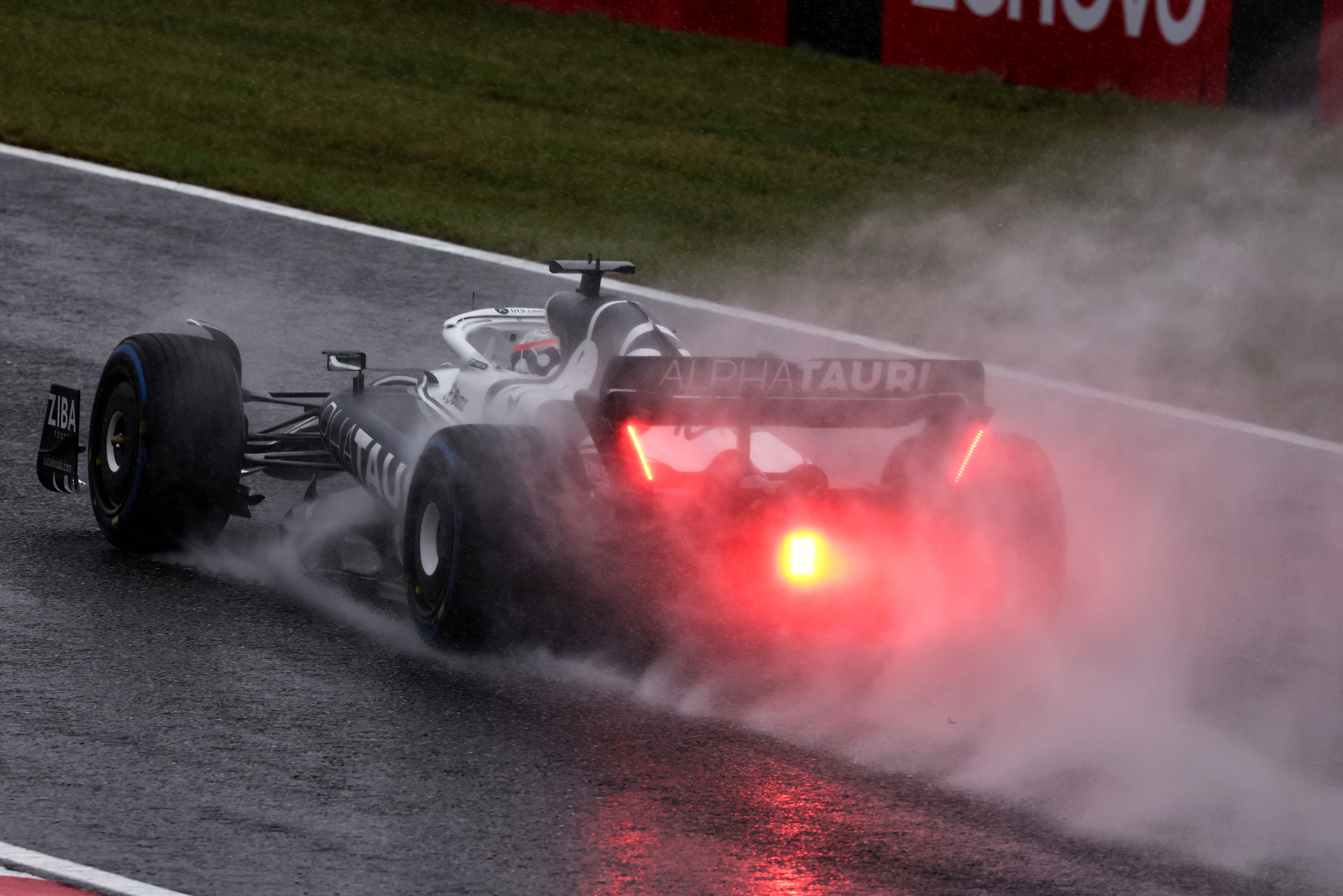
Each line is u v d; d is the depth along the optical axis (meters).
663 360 21.44
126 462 25.67
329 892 16.41
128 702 20.52
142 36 73.25
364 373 32.16
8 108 59.62
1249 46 78.50
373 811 18.14
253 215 50.22
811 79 77.19
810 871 17.45
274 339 39.50
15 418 32.34
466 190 56.91
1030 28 78.44
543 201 56.66
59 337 37.78
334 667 22.08
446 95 69.94
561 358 25.11
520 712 21.00
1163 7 77.75
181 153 56.38
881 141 69.69
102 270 43.44
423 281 45.41
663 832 18.09
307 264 45.97
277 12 79.88
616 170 61.62
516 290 45.34
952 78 79.25
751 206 58.81
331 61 73.06
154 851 16.97
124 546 26.02
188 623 23.30
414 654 22.72
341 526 27.06
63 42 70.62
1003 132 72.69
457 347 26.97
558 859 17.36
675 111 70.88
